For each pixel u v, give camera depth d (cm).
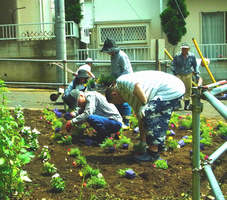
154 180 358
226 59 1570
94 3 1678
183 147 499
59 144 493
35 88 1478
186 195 321
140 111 391
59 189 323
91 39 1712
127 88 395
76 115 539
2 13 1709
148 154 419
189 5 1647
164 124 402
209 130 575
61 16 1032
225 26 1647
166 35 1605
